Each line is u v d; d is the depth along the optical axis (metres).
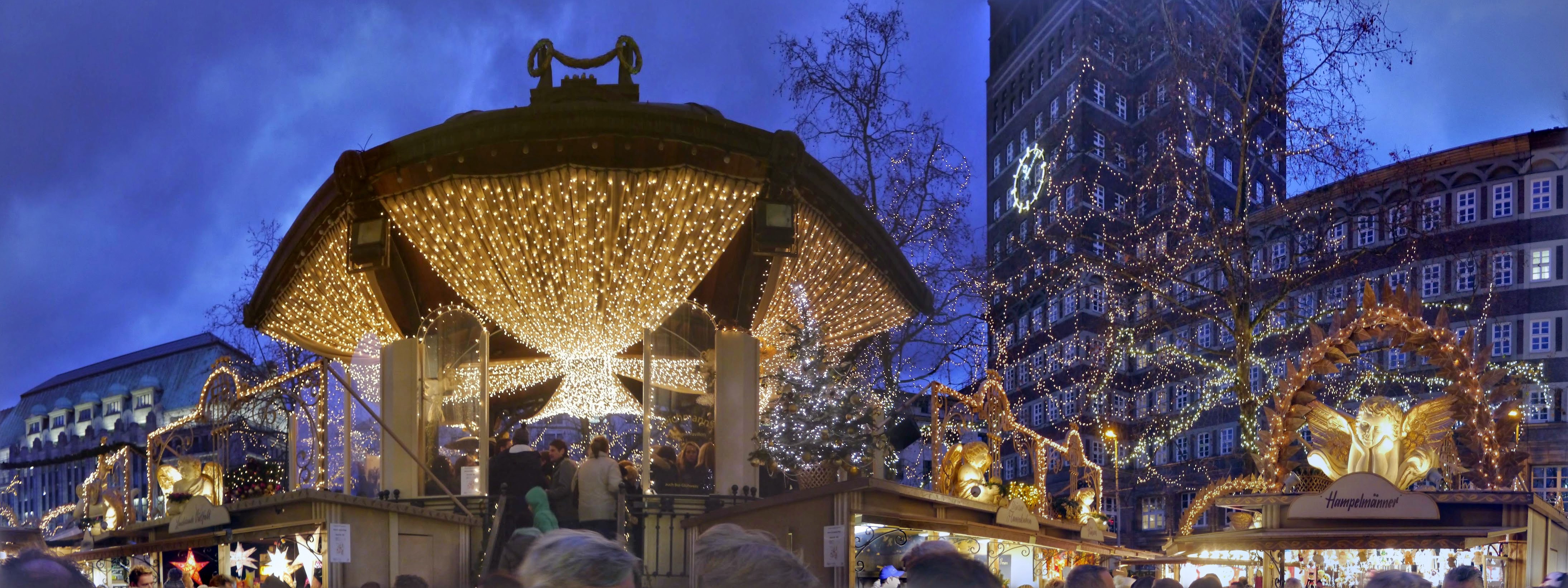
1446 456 14.53
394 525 13.57
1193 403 54.66
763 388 18.95
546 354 22.78
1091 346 56.88
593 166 15.73
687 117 15.82
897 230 30.45
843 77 29.84
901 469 20.64
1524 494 12.64
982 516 14.85
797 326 17.56
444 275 17.23
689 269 17.06
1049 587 10.77
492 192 16.11
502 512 14.81
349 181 16.33
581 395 23.72
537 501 13.32
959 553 3.64
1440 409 14.34
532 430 27.12
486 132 15.68
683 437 17.22
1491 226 47.38
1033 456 19.59
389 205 16.50
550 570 2.99
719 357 17.16
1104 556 20.64
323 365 16.98
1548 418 45.03
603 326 18.02
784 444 16.34
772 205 16.44
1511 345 46.34
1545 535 13.19
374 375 18.30
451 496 14.86
